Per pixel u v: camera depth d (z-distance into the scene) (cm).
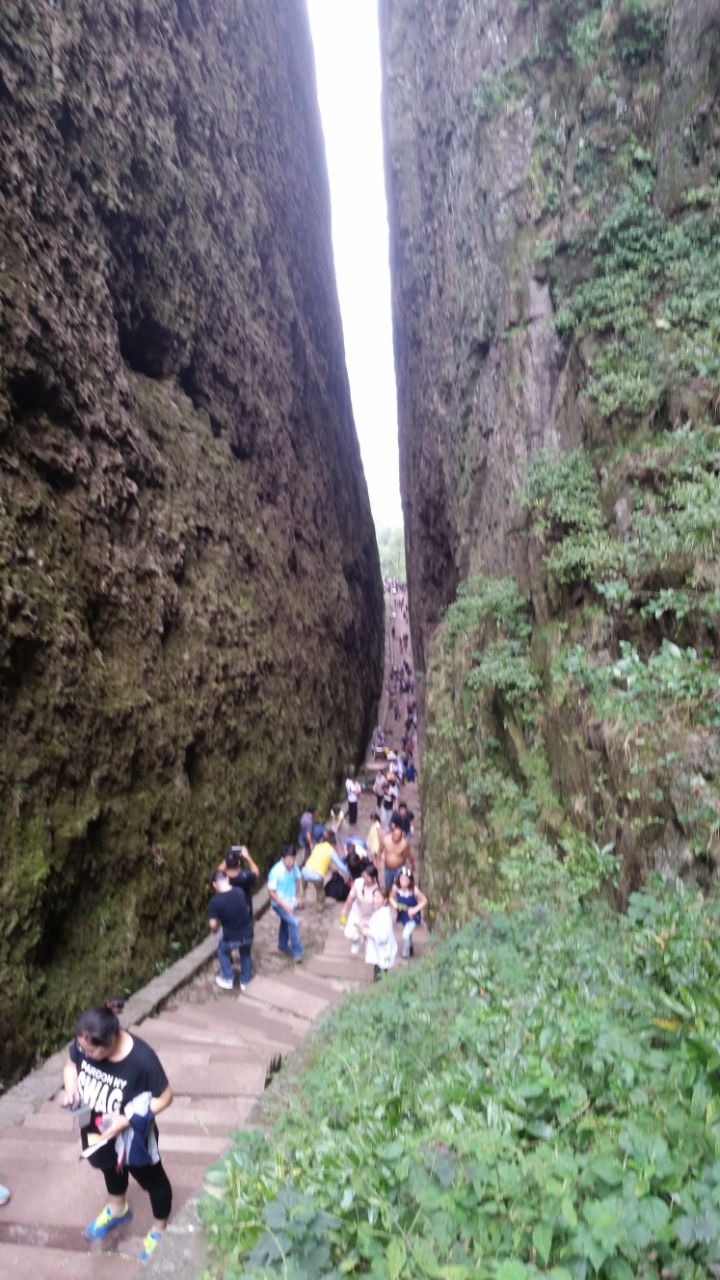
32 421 814
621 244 966
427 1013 509
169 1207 391
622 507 780
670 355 826
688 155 927
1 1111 571
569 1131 288
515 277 1144
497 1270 212
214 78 1553
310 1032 649
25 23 882
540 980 462
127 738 886
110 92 1070
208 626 1170
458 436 1562
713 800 520
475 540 1351
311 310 2405
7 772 700
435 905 1034
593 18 1102
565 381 987
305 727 1655
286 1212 266
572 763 711
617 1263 211
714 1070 285
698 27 925
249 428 1570
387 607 5350
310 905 1201
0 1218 431
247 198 1708
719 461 712
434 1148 291
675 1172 235
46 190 877
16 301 790
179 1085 596
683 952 386
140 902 869
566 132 1115
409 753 2630
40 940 700
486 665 918
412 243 2064
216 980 866
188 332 1301
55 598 794
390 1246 234
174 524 1110
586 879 615
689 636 645
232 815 1159
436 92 1717
